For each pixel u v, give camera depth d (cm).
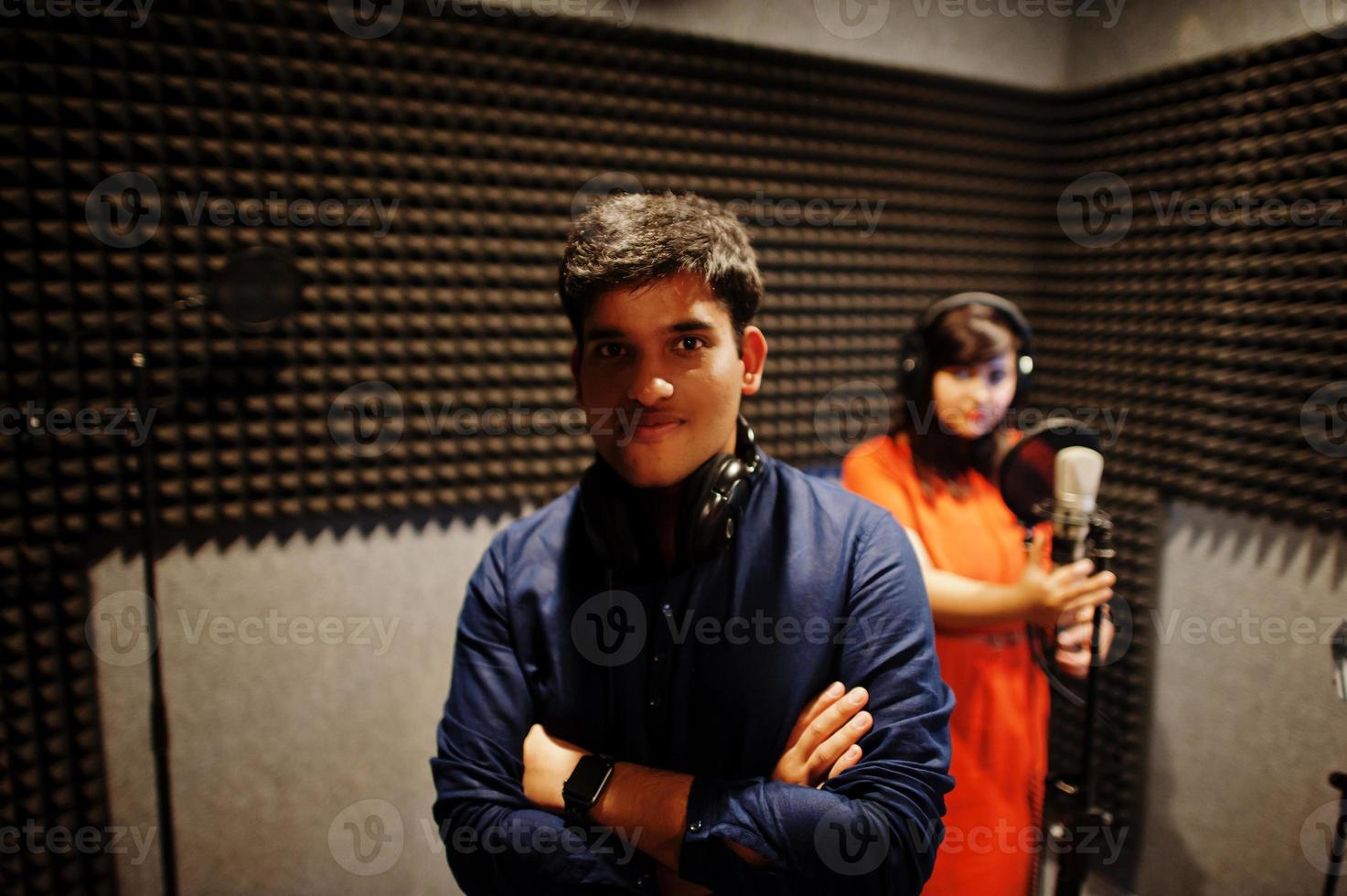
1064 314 290
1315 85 208
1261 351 224
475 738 98
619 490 94
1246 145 226
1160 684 250
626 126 239
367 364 221
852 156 269
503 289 234
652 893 90
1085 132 281
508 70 223
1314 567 211
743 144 252
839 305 272
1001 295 298
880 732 93
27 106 184
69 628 197
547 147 230
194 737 209
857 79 265
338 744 225
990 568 164
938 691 97
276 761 218
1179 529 246
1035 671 165
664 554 99
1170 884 248
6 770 193
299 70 204
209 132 199
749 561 99
